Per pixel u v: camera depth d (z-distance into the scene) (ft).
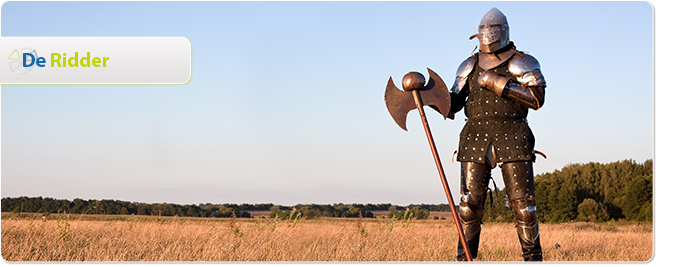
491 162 14.16
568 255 17.89
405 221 25.12
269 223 21.93
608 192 111.55
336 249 18.88
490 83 13.70
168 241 19.48
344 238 20.29
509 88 13.52
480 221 14.70
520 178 13.91
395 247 19.33
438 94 13.79
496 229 27.61
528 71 13.78
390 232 22.48
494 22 14.24
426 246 19.07
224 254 16.94
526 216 13.88
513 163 13.94
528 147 13.92
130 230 21.45
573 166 120.47
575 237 24.52
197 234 20.15
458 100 15.24
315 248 18.70
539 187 113.09
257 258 17.01
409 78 13.51
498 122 14.08
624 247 20.74
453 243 20.16
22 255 16.03
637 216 102.22
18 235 18.54
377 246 19.27
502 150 13.92
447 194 12.59
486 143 14.12
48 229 19.49
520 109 14.12
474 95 14.70
